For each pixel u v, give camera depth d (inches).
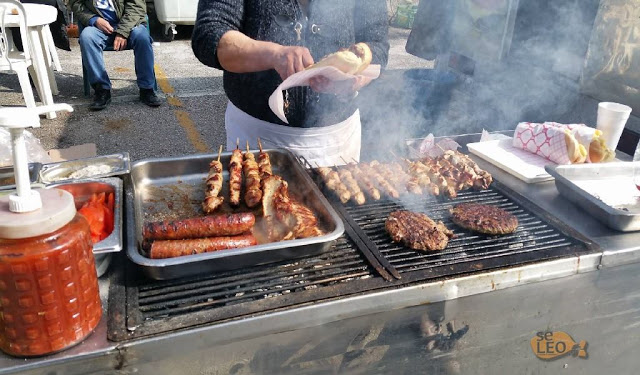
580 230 72.2
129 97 252.1
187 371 51.5
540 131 96.0
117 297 53.6
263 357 54.2
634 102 113.7
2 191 68.2
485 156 97.7
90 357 45.7
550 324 67.6
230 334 50.9
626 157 100.8
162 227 60.9
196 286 56.4
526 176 88.2
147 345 47.8
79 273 44.1
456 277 59.4
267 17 82.7
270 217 68.2
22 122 37.3
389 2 409.7
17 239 39.6
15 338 43.0
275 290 56.1
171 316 51.2
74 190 71.3
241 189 80.5
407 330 59.5
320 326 54.7
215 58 77.2
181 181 83.5
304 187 78.3
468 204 76.5
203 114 237.5
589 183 85.8
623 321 72.7
